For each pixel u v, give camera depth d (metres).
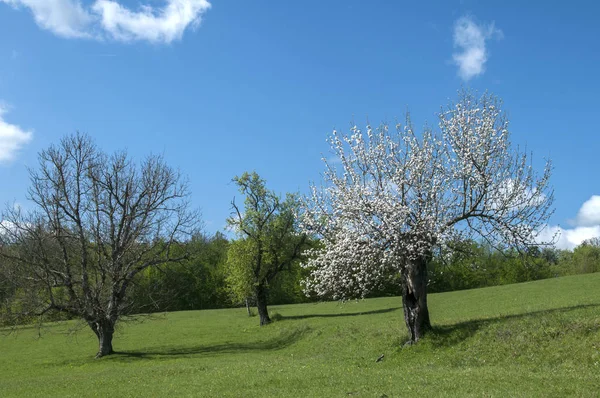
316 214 31.14
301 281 31.86
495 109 29.20
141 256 42.81
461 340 27.38
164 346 48.78
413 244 27.86
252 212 56.06
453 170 28.55
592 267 95.06
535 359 22.70
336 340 37.84
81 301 40.38
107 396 21.06
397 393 16.55
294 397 17.12
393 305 62.31
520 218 27.12
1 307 39.00
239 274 56.31
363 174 30.47
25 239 40.06
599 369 19.59
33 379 31.86
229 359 35.50
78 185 41.31
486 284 89.06
